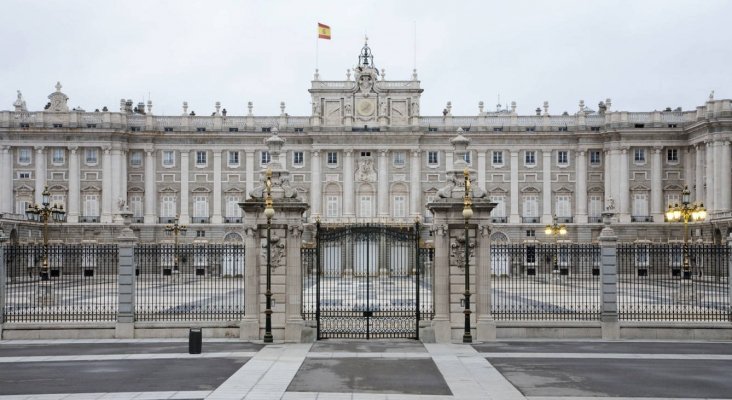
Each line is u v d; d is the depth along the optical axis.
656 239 104.75
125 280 33.59
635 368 26.28
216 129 107.69
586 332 33.25
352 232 34.16
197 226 107.00
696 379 24.41
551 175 108.06
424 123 108.44
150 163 107.75
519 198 108.12
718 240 95.06
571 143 108.06
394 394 22.02
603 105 116.56
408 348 30.47
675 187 105.88
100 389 22.59
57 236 104.19
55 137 105.38
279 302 32.62
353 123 107.56
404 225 103.06
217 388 22.69
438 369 25.91
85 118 105.94
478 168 108.00
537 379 24.33
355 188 107.69
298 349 30.09
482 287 32.69
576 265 49.28
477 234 32.78
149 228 106.75
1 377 24.45
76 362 27.19
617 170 105.81
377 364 26.84
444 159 108.00
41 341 32.50
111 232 105.06
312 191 107.25
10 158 105.00
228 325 33.41
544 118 108.12
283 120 108.06
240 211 108.25
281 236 32.66
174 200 108.31
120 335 33.31
